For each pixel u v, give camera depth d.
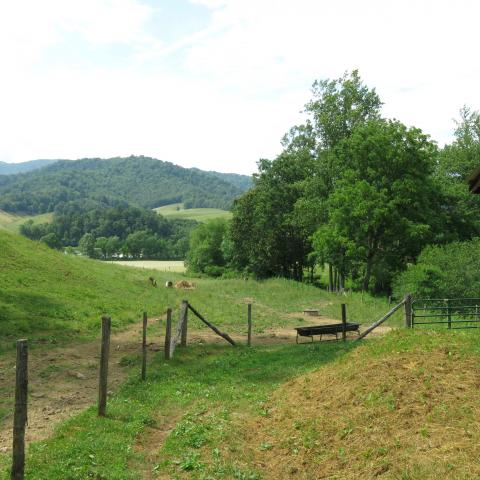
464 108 53.44
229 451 8.50
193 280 48.12
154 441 9.25
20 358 6.97
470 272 31.03
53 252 36.81
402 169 42.12
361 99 50.22
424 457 6.92
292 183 63.16
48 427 9.69
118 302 27.48
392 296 34.78
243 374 14.41
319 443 8.26
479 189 20.22
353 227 42.88
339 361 11.94
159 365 15.16
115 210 164.88
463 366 9.58
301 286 44.78
